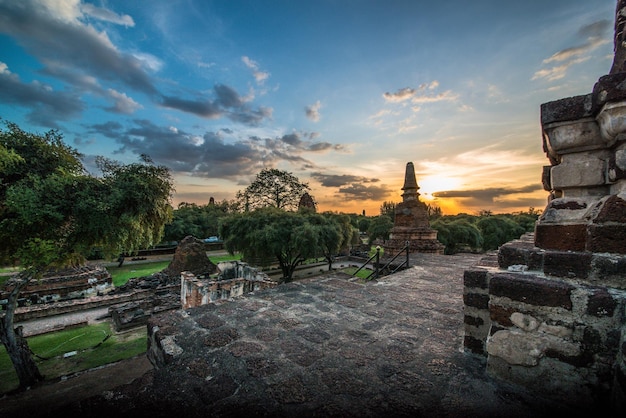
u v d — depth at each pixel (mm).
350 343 2775
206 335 2953
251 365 2377
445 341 2809
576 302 1763
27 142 7590
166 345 2736
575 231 1932
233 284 10609
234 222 19922
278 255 19156
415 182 12578
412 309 3781
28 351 7355
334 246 19734
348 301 4105
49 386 7027
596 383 1695
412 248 11664
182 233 35844
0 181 6891
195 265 21047
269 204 33938
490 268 2598
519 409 1806
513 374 2008
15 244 7426
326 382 2135
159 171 8758
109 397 1964
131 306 13117
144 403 1904
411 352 2578
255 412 1823
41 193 7031
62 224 7648
